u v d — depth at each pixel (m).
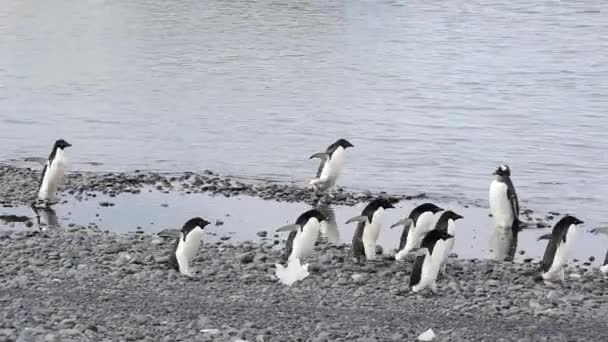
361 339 14.25
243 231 23.27
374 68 58.06
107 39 72.50
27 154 34.78
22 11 92.56
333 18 82.56
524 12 84.44
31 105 46.06
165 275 18.17
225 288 17.45
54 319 14.67
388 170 32.09
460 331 15.17
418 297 17.25
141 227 23.56
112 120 42.16
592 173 32.09
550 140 37.78
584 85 51.91
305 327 15.02
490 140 37.69
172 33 74.75
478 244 22.95
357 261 20.02
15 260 19.03
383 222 24.59
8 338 13.18
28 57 63.84
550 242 18.98
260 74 55.78
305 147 36.28
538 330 15.45
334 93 49.41
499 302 17.05
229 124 41.06
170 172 31.22
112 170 31.80
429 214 19.64
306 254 19.62
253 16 84.38
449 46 67.00
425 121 41.91
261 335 14.22
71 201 26.19
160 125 40.94
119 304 15.96
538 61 60.44
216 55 63.38
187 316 15.44
